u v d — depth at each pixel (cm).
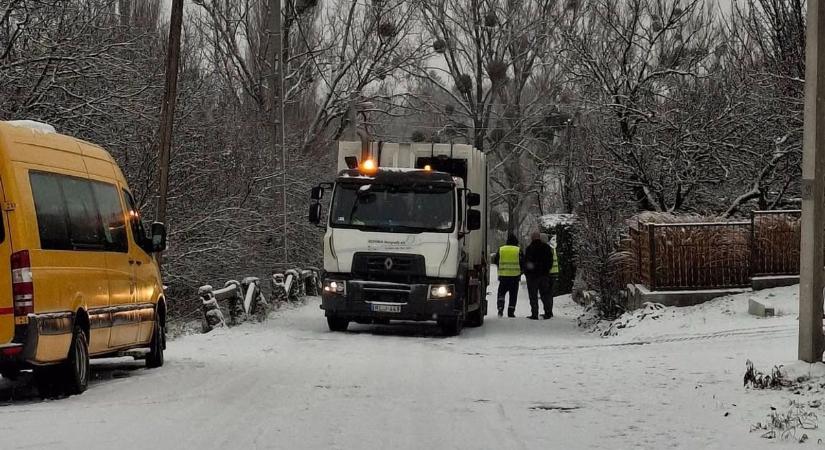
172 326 2288
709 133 2720
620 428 920
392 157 2406
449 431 903
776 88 2461
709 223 2169
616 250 2522
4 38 2152
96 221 1258
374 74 5159
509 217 6153
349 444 831
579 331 2389
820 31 1127
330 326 2241
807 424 903
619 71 2948
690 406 1044
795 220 2147
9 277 1047
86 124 2342
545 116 5800
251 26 4753
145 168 2625
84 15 2291
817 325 1155
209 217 2798
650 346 1700
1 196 1058
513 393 1164
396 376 1332
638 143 2733
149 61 2775
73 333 1134
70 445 807
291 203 4000
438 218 2147
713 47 3259
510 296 2969
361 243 2139
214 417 955
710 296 2145
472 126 6019
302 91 4994
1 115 2166
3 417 953
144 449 792
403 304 2120
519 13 5788
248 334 2039
